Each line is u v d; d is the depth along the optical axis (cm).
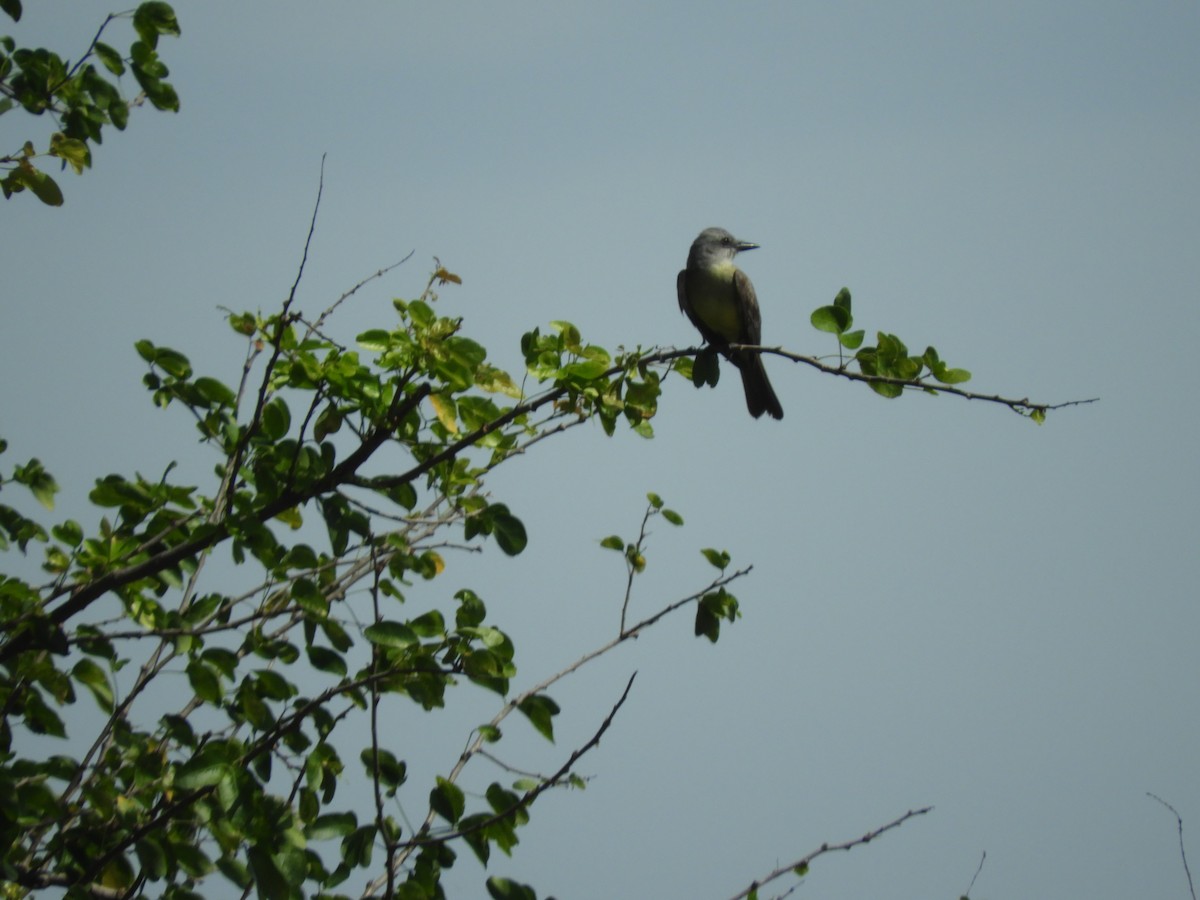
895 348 1070
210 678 902
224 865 874
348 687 905
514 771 958
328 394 1010
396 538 972
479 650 928
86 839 902
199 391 1012
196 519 1016
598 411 1037
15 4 1081
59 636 904
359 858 915
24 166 1066
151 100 1117
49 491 1058
